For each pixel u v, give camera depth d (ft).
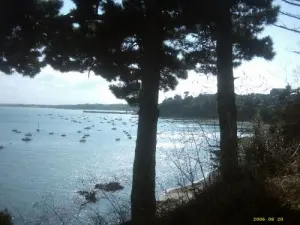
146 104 32.63
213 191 18.43
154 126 32.71
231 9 34.14
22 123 572.10
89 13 31.04
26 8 29.12
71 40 31.99
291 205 16.46
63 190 96.58
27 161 171.01
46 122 629.51
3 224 39.32
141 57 33.96
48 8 31.78
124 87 38.93
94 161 168.14
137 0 32.91
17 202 81.61
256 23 36.11
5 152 213.25
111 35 31.48
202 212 18.12
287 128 26.94
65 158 182.50
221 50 31.24
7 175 128.67
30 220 53.47
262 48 36.40
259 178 18.43
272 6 34.50
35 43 32.14
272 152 21.47
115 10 30.94
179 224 18.48
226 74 30.73
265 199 16.98
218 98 29.73
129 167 141.38
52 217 51.55
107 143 285.43
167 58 34.73
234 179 18.44
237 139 21.54
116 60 34.32
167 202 23.54
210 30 33.17
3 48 31.09
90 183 99.91
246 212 16.58
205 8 28.84
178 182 22.06
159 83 36.70
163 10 31.86
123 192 44.37
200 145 20.48
